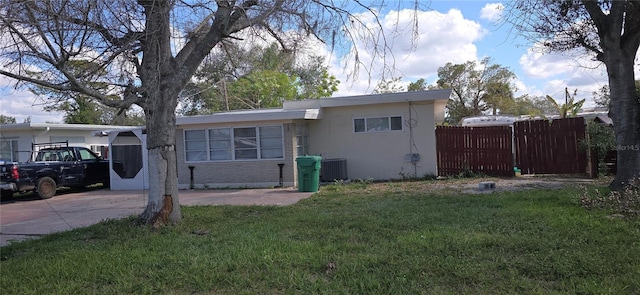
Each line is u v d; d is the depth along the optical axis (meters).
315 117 15.26
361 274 4.86
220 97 27.12
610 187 9.48
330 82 33.78
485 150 15.08
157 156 8.18
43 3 6.38
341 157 16.22
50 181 15.06
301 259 5.45
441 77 44.47
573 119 14.25
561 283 4.37
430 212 8.24
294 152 14.86
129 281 5.03
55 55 6.75
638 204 7.11
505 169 14.80
